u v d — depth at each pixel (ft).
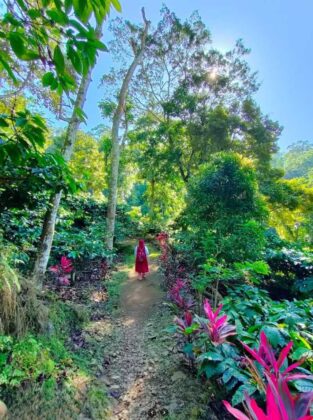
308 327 8.79
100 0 3.19
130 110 43.04
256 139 40.16
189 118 41.27
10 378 6.93
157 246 34.53
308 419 3.47
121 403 7.88
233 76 41.96
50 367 7.91
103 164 48.62
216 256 17.42
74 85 3.69
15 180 7.67
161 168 42.57
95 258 24.34
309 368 6.75
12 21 3.27
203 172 21.48
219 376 7.48
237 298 12.09
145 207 62.80
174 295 13.39
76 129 16.17
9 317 8.05
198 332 8.75
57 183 7.95
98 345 11.21
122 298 17.46
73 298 15.83
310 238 40.06
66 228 24.18
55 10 3.02
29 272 13.96
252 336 7.99
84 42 3.18
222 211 19.60
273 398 3.84
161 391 8.23
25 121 4.29
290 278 19.60
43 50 3.43
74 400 7.40
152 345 11.36
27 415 6.51
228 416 6.95
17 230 14.56
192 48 40.88
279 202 36.83
